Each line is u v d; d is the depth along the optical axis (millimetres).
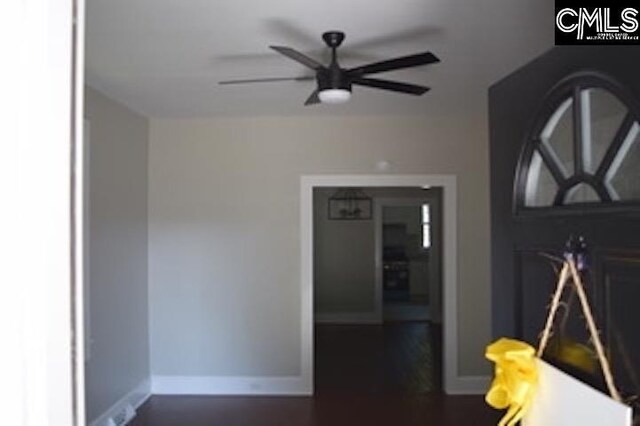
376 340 7387
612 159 1403
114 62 3256
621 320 1297
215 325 4988
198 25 2664
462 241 4961
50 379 625
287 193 5004
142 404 4672
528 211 1801
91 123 3811
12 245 570
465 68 3424
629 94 1303
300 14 2525
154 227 5008
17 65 575
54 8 629
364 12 2502
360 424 4148
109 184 4113
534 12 2508
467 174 4961
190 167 5016
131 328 4551
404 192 8922
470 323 4934
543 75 1733
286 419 4270
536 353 1332
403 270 10648
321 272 8953
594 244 1413
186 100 4266
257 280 4992
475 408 4488
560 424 1140
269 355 4969
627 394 1255
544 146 1770
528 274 1802
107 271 4055
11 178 569
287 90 3982
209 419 4289
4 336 567
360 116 4945
